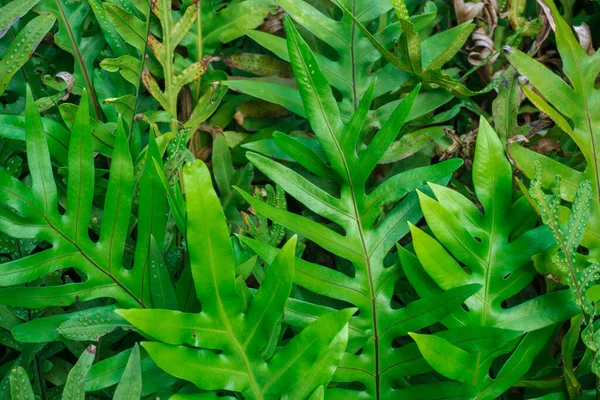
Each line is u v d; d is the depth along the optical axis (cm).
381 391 105
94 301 108
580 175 108
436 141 117
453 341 103
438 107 122
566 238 102
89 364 94
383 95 118
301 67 104
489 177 107
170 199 97
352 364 104
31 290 98
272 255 102
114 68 109
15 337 97
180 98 119
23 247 105
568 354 107
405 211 107
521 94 117
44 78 107
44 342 103
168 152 107
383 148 104
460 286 103
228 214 116
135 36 110
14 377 92
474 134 115
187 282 103
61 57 115
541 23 120
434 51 115
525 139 111
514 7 121
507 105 116
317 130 104
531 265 107
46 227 98
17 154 111
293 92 114
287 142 105
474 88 123
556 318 105
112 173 100
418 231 103
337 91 123
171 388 104
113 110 112
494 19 120
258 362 98
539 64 108
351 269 118
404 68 113
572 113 109
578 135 108
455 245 105
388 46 116
